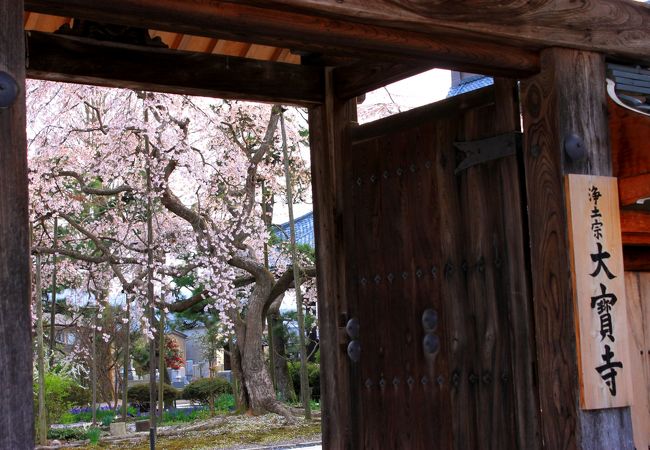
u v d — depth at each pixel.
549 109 3.21
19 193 1.94
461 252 3.74
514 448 3.43
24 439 1.90
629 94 3.45
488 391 3.56
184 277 16.78
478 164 3.68
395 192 4.08
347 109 4.40
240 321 14.63
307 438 11.16
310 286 16.20
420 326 3.90
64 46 3.62
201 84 3.97
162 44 3.88
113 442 12.10
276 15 2.51
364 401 4.15
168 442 11.68
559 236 3.16
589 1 3.25
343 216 4.32
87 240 15.77
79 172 13.63
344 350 4.25
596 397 3.05
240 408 14.69
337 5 2.52
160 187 12.91
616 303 3.17
